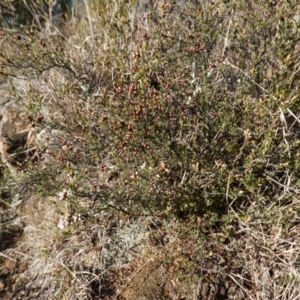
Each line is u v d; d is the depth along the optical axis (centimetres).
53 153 201
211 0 209
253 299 183
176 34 215
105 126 185
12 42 229
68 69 212
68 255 213
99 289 200
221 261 195
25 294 211
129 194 188
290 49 212
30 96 212
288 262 183
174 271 193
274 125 186
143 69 193
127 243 210
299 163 184
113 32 228
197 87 198
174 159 194
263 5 205
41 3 295
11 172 240
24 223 244
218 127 194
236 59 226
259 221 187
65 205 215
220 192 196
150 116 188
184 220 204
